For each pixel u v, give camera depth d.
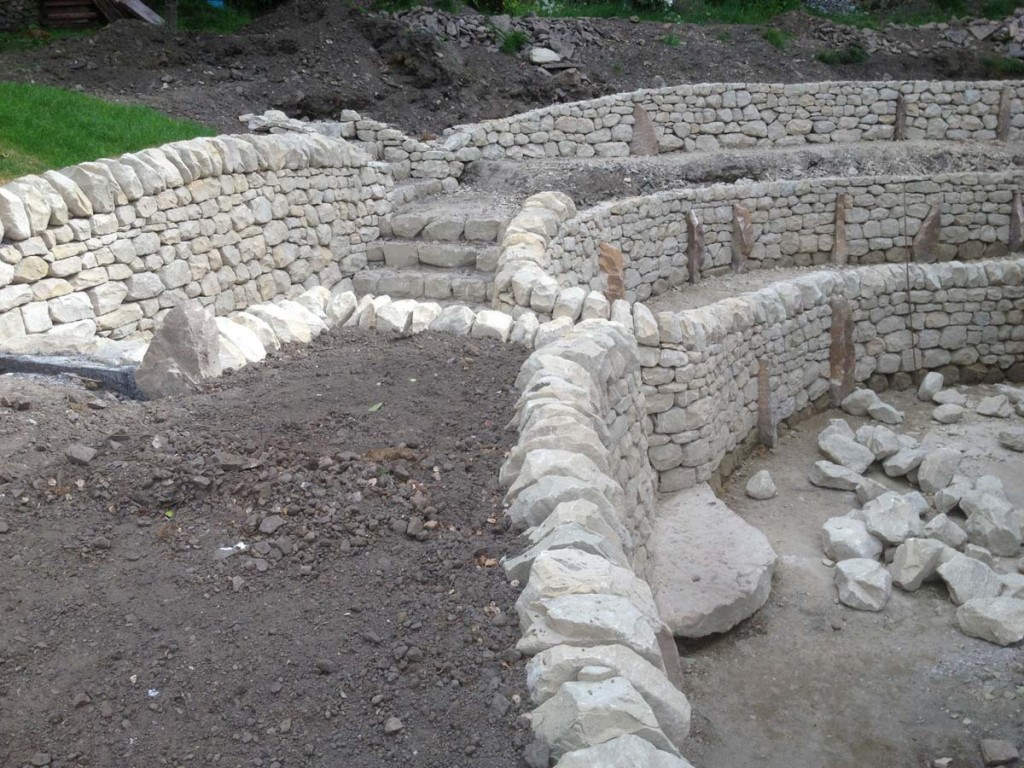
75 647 3.51
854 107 16.67
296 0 17.73
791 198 14.68
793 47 20.31
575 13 21.11
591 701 2.91
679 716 3.05
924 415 12.39
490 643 3.47
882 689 6.89
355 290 11.06
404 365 6.30
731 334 10.16
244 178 9.46
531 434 4.63
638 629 3.23
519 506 4.16
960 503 9.45
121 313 7.91
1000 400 12.25
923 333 13.30
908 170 15.55
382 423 5.32
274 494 4.50
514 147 14.81
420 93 16.11
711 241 14.28
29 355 6.26
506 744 3.03
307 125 13.70
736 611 7.36
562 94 17.14
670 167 14.66
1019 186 15.08
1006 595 7.87
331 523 4.27
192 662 3.43
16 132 10.24
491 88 16.80
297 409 5.49
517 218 10.30
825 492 10.06
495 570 3.88
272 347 6.70
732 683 6.96
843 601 7.88
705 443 9.38
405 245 11.47
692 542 8.06
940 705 6.70
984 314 13.39
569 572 3.48
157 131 11.62
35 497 4.46
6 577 3.89
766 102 16.30
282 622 3.65
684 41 19.75
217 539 4.20
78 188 7.56
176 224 8.54
